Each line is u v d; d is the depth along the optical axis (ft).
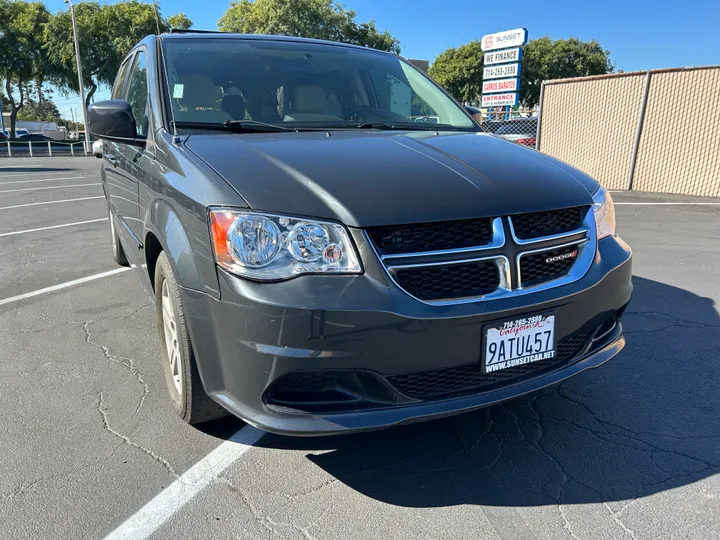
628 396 9.48
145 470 7.45
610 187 38.96
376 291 6.18
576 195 7.64
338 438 8.27
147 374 10.18
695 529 6.40
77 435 8.23
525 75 145.38
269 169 7.04
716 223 25.02
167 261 7.80
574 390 9.70
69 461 7.61
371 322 6.11
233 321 6.31
